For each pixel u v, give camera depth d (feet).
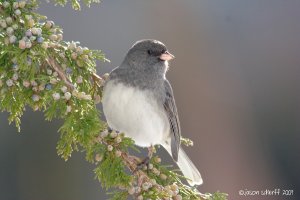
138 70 25.36
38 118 42.45
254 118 50.14
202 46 52.06
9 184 41.50
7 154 41.65
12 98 20.49
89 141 19.04
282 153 49.19
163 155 42.60
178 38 51.98
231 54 52.19
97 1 22.80
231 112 49.80
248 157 48.75
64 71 21.22
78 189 42.24
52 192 42.04
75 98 19.57
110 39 50.60
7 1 20.24
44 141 42.39
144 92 25.03
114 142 19.81
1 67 20.02
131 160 19.97
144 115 24.86
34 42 19.49
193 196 21.42
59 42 21.38
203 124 49.21
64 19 49.80
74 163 42.63
